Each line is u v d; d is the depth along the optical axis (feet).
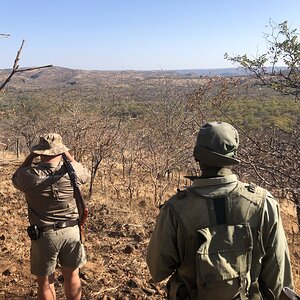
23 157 49.03
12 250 17.49
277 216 5.87
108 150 33.53
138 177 38.78
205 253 5.56
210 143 5.90
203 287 5.54
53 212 10.63
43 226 10.57
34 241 10.69
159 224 6.05
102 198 30.99
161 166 31.07
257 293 5.71
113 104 37.47
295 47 15.08
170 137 30.86
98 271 15.61
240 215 5.73
